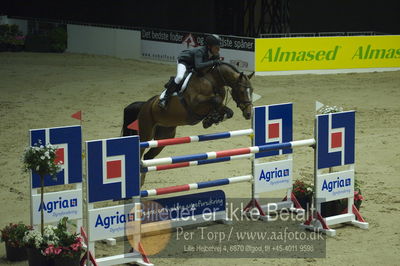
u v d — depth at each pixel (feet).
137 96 85.05
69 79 96.89
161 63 112.37
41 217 32.24
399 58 102.94
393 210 42.78
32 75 100.12
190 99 40.42
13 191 47.21
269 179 41.78
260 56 98.12
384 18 160.97
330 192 39.40
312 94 85.56
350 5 158.61
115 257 33.55
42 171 31.71
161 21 162.09
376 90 88.17
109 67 107.96
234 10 134.92
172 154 58.90
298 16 156.15
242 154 40.86
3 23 135.13
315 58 100.27
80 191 35.53
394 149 59.47
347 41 100.68
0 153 58.95
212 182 39.60
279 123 41.37
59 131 34.14
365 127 69.10
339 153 39.63
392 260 34.01
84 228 38.86
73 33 126.93
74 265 31.73
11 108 78.23
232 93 40.14
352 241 37.17
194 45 105.60
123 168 33.22
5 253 35.24
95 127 68.95
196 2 156.76
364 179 50.52
